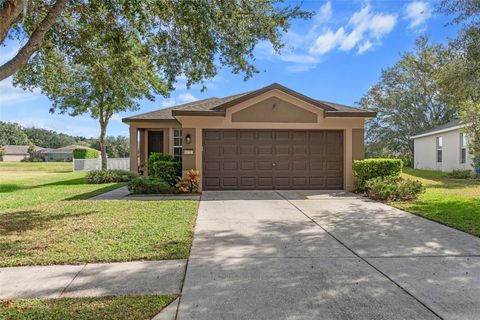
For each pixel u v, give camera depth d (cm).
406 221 713
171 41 801
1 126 8262
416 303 338
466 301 341
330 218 749
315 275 414
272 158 1217
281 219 742
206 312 322
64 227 659
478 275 411
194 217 752
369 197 1046
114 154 6956
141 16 723
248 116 1191
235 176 1209
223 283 390
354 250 515
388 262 460
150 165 1425
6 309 327
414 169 2583
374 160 1147
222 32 754
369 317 311
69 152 6712
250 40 774
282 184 1222
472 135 1563
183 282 393
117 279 403
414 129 3020
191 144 1180
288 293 362
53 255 488
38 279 405
